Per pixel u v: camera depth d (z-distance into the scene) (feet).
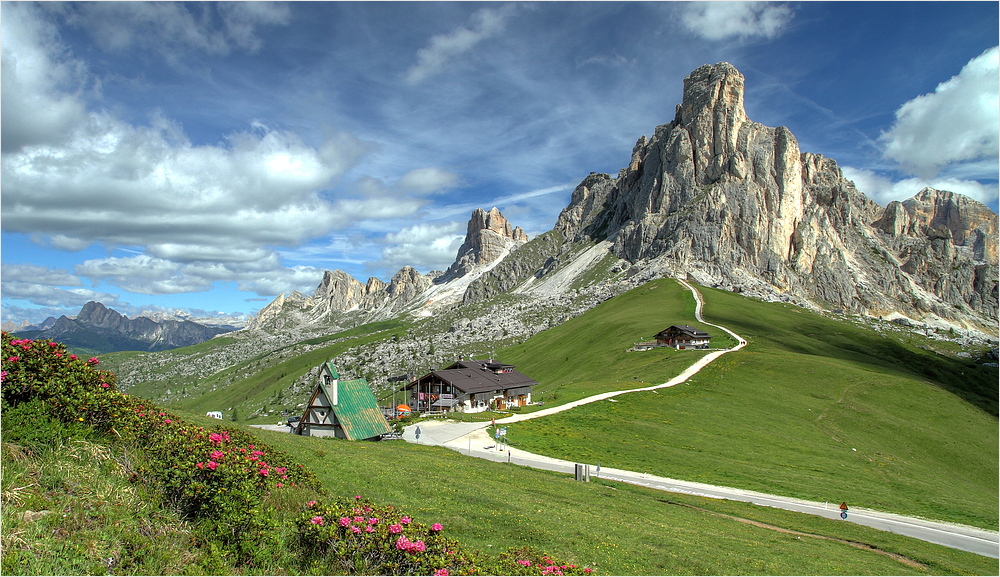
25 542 41.42
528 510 97.04
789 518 140.05
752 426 269.44
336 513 57.72
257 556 51.37
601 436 233.76
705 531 108.47
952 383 449.89
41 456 52.85
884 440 279.69
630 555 81.76
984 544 135.23
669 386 330.54
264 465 72.64
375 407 221.66
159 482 56.39
